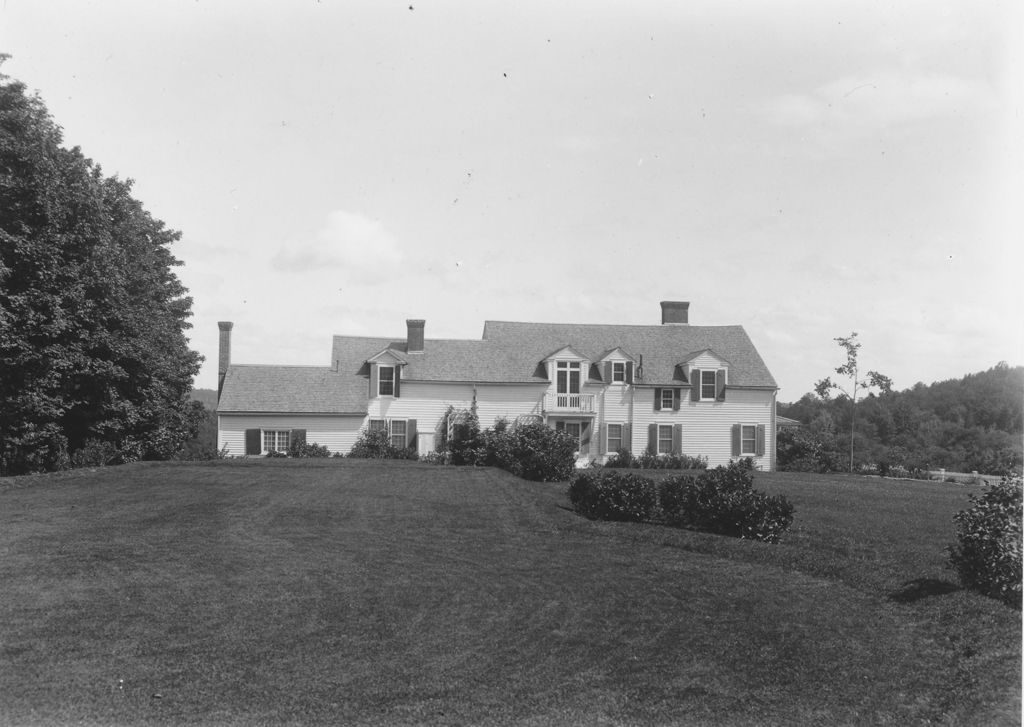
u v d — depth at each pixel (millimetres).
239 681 9008
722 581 13359
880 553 15078
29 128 27578
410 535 17188
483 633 10711
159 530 17141
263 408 39938
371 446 39875
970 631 10344
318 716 8203
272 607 11633
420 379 41531
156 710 8250
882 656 9867
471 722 8148
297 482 25844
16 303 25922
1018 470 11992
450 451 37375
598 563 14719
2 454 27719
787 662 9727
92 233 28516
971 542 11711
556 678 9273
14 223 26594
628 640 10484
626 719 8258
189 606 11594
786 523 16844
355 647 10109
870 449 66812
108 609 11375
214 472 28422
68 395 29703
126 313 30375
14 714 8086
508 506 21391
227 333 44031
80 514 19172
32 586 12453
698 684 9125
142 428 35031
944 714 8242
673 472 35156
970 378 91875
